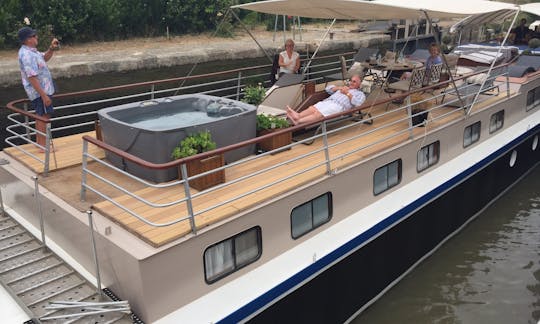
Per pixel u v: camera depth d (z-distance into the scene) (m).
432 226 7.57
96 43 19.16
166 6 22.44
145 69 14.82
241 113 6.00
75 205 4.96
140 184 5.54
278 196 5.11
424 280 7.43
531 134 10.04
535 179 10.79
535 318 6.70
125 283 4.27
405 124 7.77
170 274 4.24
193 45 19.31
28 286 4.58
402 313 6.73
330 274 5.58
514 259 7.96
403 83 8.96
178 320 4.28
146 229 4.38
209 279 4.62
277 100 7.70
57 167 5.97
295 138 7.08
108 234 4.39
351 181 6.01
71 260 5.05
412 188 7.09
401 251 6.92
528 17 22.61
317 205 5.66
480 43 14.41
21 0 17.77
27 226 5.74
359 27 25.62
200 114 6.73
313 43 19.55
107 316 4.19
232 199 4.62
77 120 13.20
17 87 11.79
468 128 8.43
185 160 4.12
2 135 11.55
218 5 23.62
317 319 5.58
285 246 5.32
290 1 7.21
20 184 5.76
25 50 5.92
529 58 11.52
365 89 8.45
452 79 7.55
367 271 6.28
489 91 9.67
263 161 6.16
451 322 6.62
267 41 21.31
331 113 7.02
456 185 7.80
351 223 6.04
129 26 21.22
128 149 5.65
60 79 12.80
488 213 9.35
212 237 4.50
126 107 6.46
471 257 8.00
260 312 4.73
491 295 7.13
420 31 23.36
